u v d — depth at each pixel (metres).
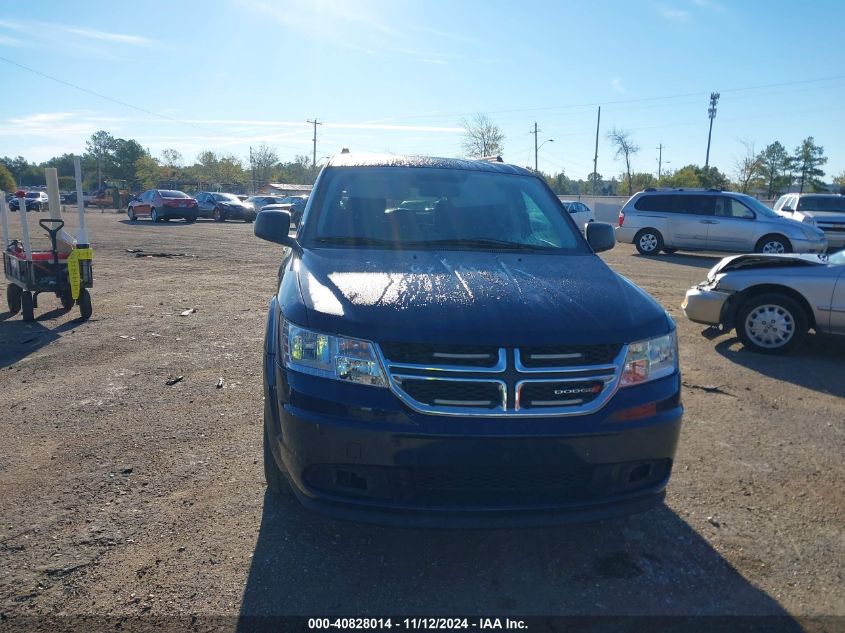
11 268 8.15
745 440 4.70
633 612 2.81
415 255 3.68
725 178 72.88
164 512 3.49
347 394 2.77
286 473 3.01
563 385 2.80
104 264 13.17
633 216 18.47
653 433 2.90
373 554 3.18
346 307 2.94
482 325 2.81
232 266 13.35
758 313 7.11
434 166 4.62
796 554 3.28
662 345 3.05
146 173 92.69
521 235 4.14
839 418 5.19
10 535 3.23
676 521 3.56
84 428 4.57
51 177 7.80
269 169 102.00
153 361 6.18
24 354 6.38
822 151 71.12
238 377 5.75
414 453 2.71
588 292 3.24
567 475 2.84
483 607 2.81
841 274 6.71
